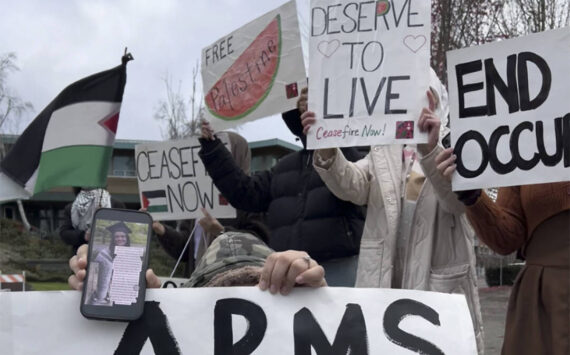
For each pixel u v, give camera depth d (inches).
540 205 105.0
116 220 65.6
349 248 138.6
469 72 108.3
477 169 106.0
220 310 69.4
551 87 102.5
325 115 121.8
